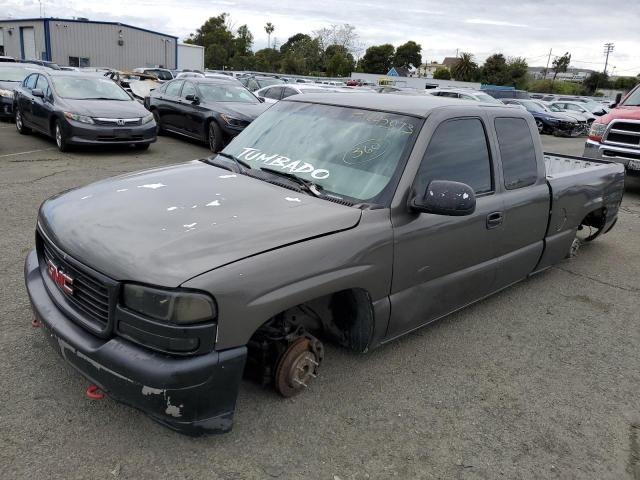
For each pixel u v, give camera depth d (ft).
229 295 7.88
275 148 12.31
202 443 8.98
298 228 9.14
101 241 8.54
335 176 11.04
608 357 13.25
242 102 40.96
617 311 15.99
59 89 36.32
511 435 10.01
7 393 9.79
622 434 10.31
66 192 11.02
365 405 10.41
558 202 15.55
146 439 8.96
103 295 8.20
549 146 60.80
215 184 10.74
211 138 39.04
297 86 51.67
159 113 45.42
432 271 11.55
